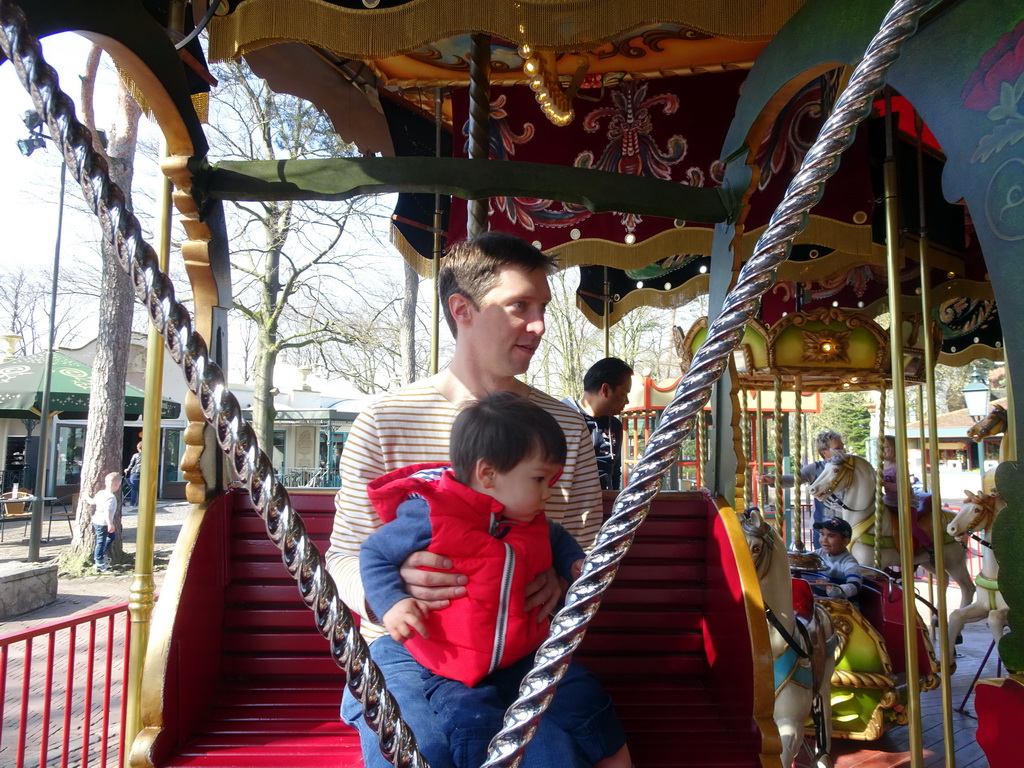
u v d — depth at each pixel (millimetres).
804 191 844
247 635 2410
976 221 1705
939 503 2771
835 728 4504
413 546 1526
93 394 11547
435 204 4852
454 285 1910
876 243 5438
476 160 2459
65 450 22297
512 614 1488
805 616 3418
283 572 2453
